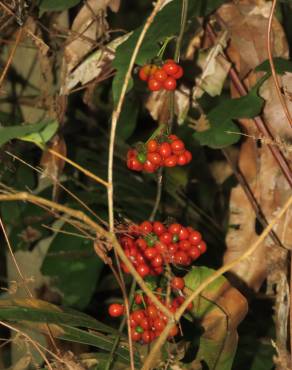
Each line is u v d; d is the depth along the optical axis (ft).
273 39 2.98
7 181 3.46
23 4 3.04
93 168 3.66
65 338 2.78
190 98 3.10
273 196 2.96
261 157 2.96
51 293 3.41
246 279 3.02
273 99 2.92
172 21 2.84
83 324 2.76
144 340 2.70
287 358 2.82
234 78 3.02
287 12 3.40
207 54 3.09
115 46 3.05
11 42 3.14
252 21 2.98
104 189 3.59
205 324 2.86
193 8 2.90
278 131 2.92
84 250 3.38
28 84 3.32
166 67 2.72
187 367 2.78
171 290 2.76
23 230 3.41
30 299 2.78
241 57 3.00
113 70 3.15
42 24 3.15
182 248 2.72
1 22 3.07
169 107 2.77
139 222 3.51
